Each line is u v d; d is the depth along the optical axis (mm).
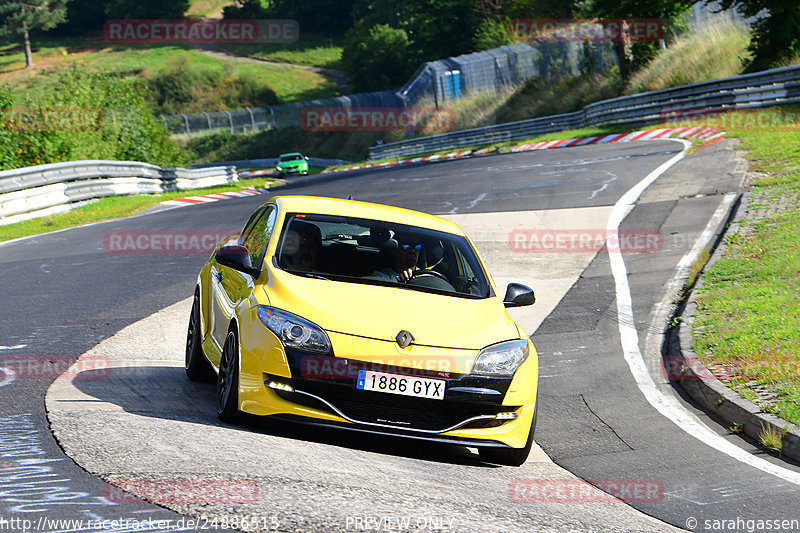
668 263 48156
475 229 61562
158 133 150000
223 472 16703
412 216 26922
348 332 20469
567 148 120438
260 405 20281
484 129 184375
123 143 140875
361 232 24859
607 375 31750
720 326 34562
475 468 21078
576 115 162500
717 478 21328
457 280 24344
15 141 108312
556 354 34688
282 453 18812
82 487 15234
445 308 22359
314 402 20141
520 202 71438
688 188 68125
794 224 50156
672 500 19531
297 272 22766
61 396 22516
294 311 20875
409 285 23359
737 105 114750
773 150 78500
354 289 22297
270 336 20438
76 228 73812
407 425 20359
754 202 58219
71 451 17344
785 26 125375
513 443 21234
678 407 28188
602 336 36938
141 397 23500
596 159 96750
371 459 19781
